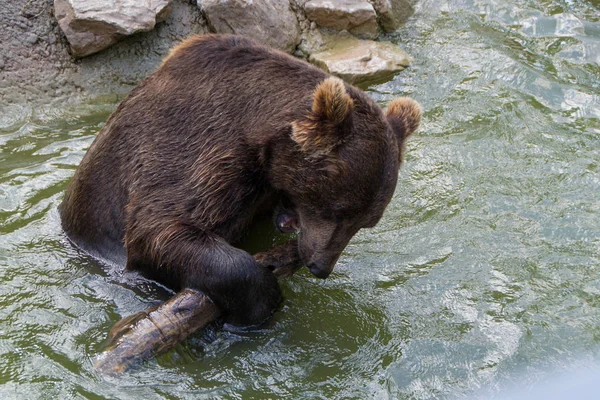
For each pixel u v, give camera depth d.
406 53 16.81
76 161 12.71
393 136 9.00
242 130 9.32
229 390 8.45
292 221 10.09
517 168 13.04
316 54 16.41
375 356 9.07
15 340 8.93
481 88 15.56
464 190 12.41
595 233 11.44
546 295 10.15
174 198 9.34
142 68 15.20
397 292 10.18
